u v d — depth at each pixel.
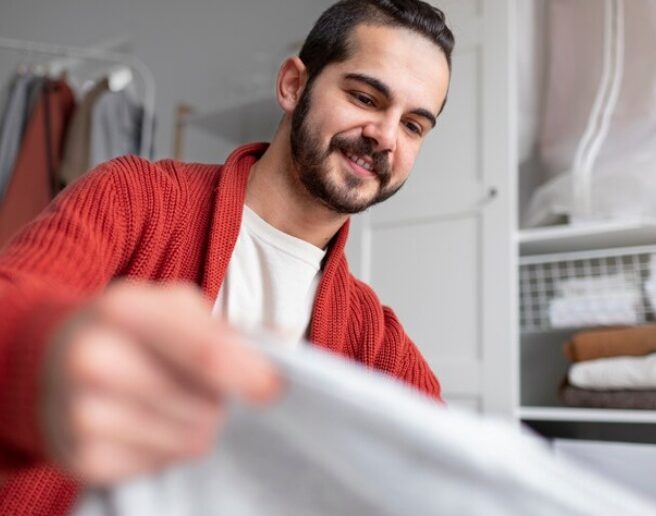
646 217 1.63
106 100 2.27
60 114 2.28
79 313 0.31
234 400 0.37
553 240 1.78
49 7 3.40
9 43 2.66
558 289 1.77
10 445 0.33
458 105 1.92
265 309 0.94
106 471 0.30
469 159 1.88
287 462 0.37
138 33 3.12
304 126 0.93
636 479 1.50
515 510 0.33
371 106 0.94
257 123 2.58
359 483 0.35
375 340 1.03
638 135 1.73
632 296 1.65
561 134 1.87
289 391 0.34
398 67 0.93
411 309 1.90
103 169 0.82
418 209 1.94
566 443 1.59
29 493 0.65
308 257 0.96
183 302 0.31
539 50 1.99
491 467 0.33
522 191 2.00
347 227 1.02
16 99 2.26
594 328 1.77
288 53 2.48
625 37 1.79
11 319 0.34
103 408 0.29
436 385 1.11
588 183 1.72
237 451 0.37
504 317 1.74
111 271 0.78
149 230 0.83
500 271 1.77
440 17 0.99
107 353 0.29
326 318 0.97
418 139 1.00
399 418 0.33
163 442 0.30
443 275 1.87
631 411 1.55
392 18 0.95
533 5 2.00
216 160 2.71
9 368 0.32
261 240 0.95
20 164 2.18
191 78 2.90
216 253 0.87
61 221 0.69
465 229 1.85
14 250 0.62
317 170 0.93
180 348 0.29
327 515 0.36
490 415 1.71
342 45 0.94
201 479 0.38
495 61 1.88
